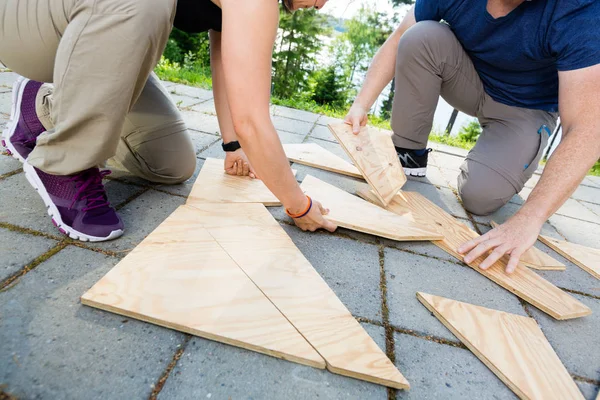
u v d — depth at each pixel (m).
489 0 1.50
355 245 1.28
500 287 1.20
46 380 0.64
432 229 1.44
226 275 0.93
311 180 1.66
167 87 3.33
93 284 0.88
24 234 1.00
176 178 1.44
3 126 1.67
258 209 1.31
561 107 1.26
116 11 0.84
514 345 0.92
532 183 2.57
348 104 19.70
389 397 0.74
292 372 0.75
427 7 1.76
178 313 0.80
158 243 1.00
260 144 0.86
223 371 0.72
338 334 0.83
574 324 1.09
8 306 0.77
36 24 0.93
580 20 1.23
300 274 1.00
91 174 1.07
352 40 22.45
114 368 0.69
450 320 0.96
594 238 1.80
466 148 3.48
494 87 1.77
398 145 2.06
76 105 0.90
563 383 0.83
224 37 0.78
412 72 1.80
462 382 0.81
